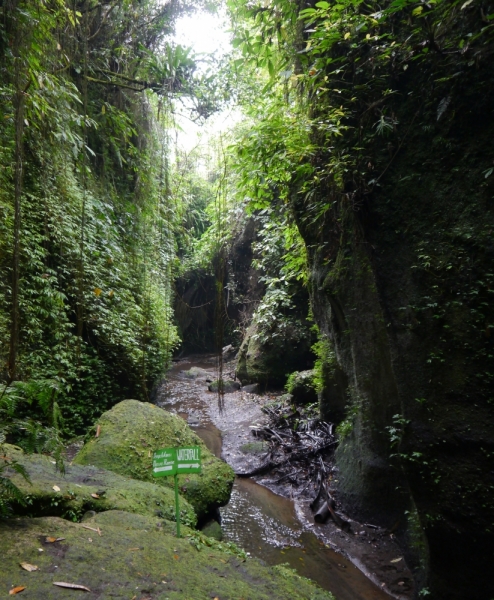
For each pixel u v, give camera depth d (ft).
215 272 52.65
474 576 10.17
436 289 11.01
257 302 48.16
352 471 17.52
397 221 12.51
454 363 10.45
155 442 16.24
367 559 14.05
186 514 12.44
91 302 22.88
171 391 38.65
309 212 18.24
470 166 10.78
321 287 18.31
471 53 10.79
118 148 26.40
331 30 13.61
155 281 32.01
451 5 10.22
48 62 18.56
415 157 12.28
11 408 9.26
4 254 16.96
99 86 25.52
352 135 14.17
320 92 15.06
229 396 36.14
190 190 45.06
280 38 17.81
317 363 26.71
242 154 15.67
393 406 14.32
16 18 14.57
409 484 11.34
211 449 25.22
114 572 7.68
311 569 13.80
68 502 10.41
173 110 24.41
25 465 11.93
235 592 7.97
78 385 21.26
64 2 18.33
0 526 8.57
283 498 19.33
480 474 9.73
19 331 17.57
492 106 10.40
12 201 17.52
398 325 11.98
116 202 27.32
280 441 24.16
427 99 12.05
